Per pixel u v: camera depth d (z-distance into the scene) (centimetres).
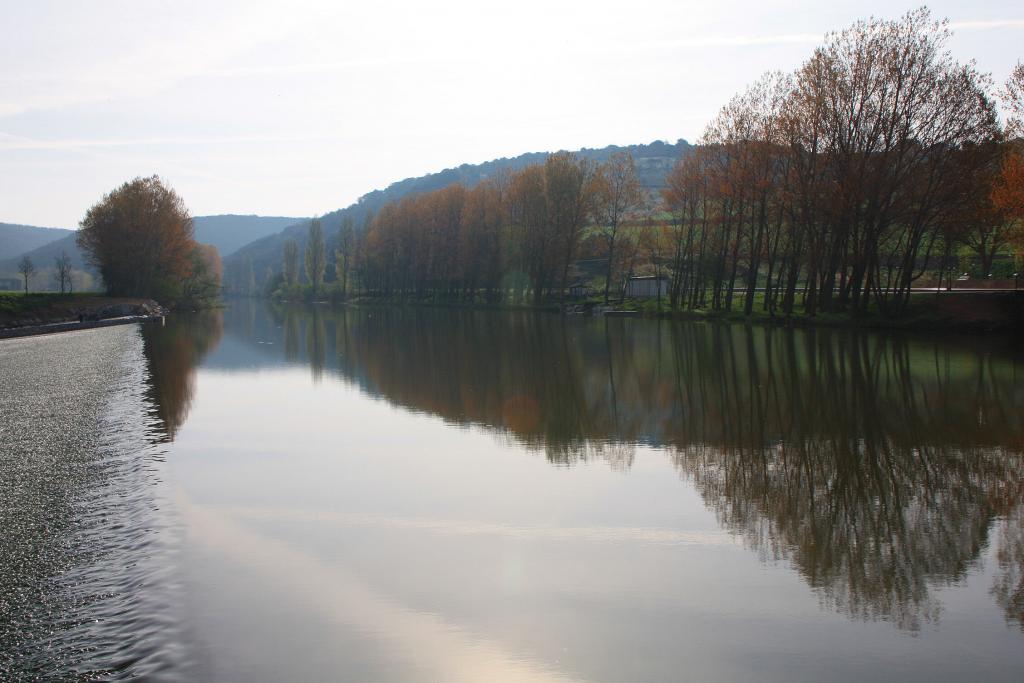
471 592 1122
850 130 5262
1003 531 1344
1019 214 4234
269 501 1584
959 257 7588
